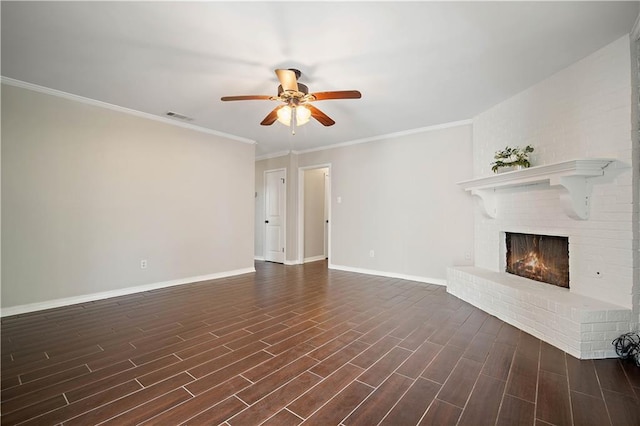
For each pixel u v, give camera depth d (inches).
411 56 100.0
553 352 89.0
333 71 110.5
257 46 94.3
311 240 269.9
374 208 205.0
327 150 232.1
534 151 120.6
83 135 138.2
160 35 88.7
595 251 95.6
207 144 187.9
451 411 62.5
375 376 76.0
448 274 156.7
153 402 65.5
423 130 181.9
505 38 89.7
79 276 137.5
